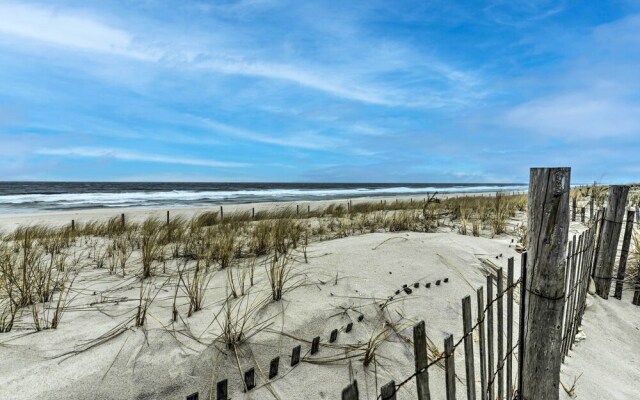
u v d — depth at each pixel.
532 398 2.04
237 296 3.12
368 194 48.66
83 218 14.73
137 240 6.83
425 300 3.33
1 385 1.82
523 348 2.10
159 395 1.94
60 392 1.81
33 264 4.11
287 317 2.69
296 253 4.58
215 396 2.02
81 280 4.03
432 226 7.88
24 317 2.81
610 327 3.90
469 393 1.75
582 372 2.94
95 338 2.34
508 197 14.59
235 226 7.98
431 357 2.66
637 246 5.27
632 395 2.76
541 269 1.93
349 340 2.62
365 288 3.32
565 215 1.88
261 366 2.26
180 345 2.27
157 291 3.52
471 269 4.28
